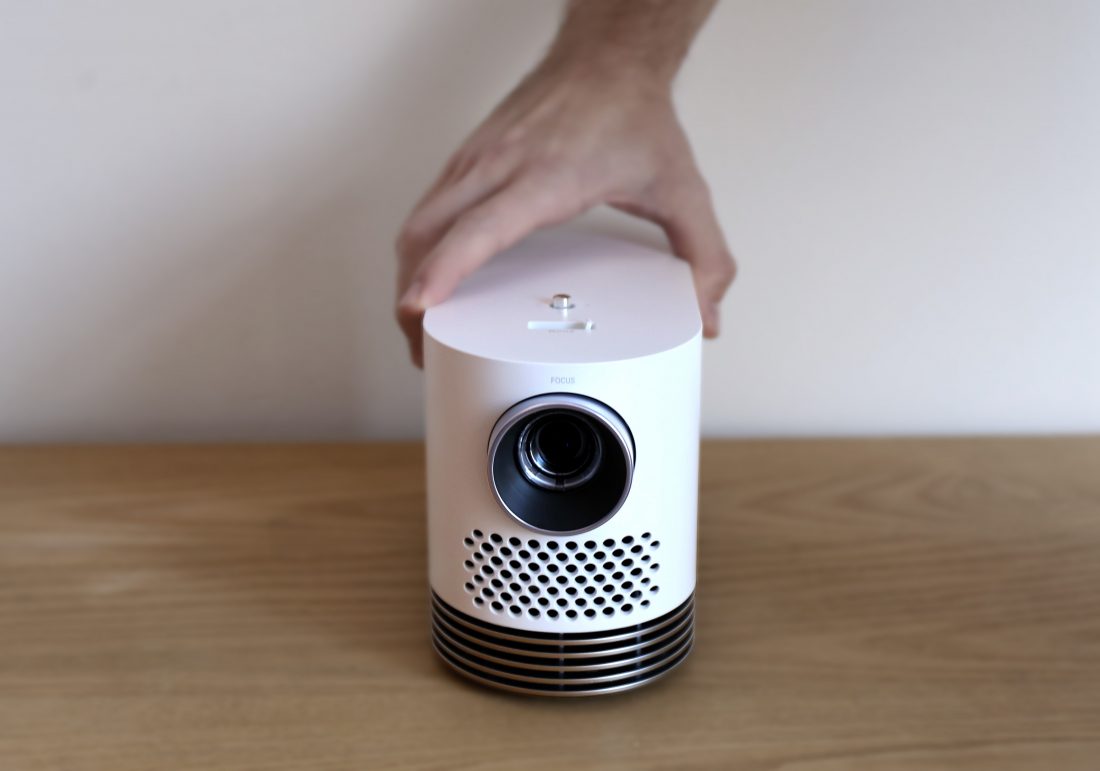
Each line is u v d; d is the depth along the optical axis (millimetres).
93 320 894
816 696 589
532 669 575
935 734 558
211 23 826
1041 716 571
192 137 852
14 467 861
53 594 690
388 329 899
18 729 563
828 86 839
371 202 868
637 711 578
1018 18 822
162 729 563
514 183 700
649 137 750
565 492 556
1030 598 680
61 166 854
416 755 544
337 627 659
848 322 896
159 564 727
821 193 864
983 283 885
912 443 899
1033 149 852
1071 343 897
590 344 547
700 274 783
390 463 874
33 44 826
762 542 746
